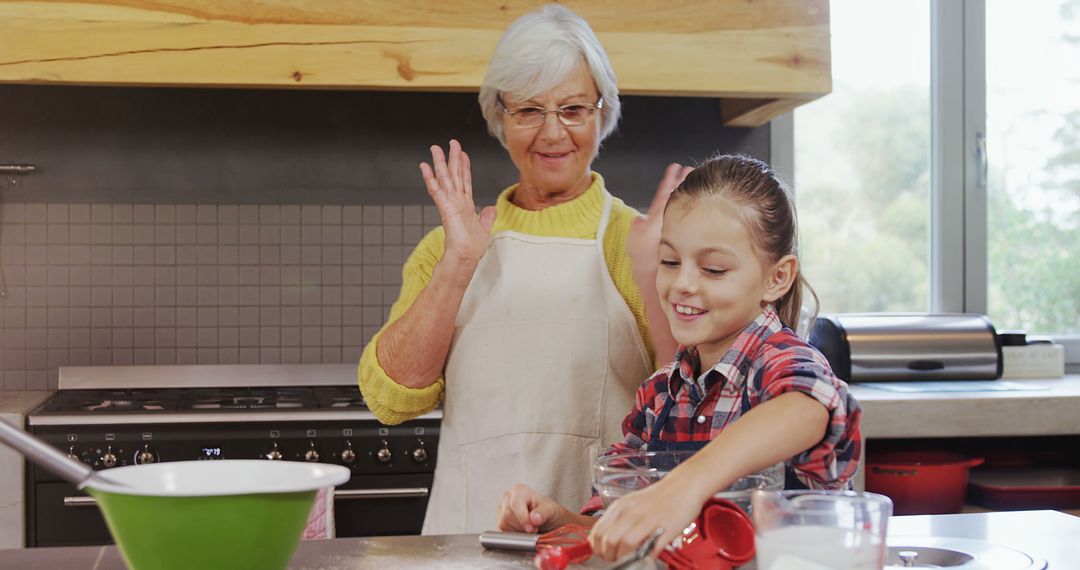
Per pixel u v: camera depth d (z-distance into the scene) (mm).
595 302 1703
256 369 2984
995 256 3291
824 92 2594
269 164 3021
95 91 2971
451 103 3068
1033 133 3303
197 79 2467
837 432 1032
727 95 2633
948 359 2814
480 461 1700
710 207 1203
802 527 759
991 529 1142
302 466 914
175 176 2994
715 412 1226
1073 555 1025
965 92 3252
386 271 3055
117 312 2975
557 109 1646
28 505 2420
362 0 2488
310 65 2480
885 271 3262
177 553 811
